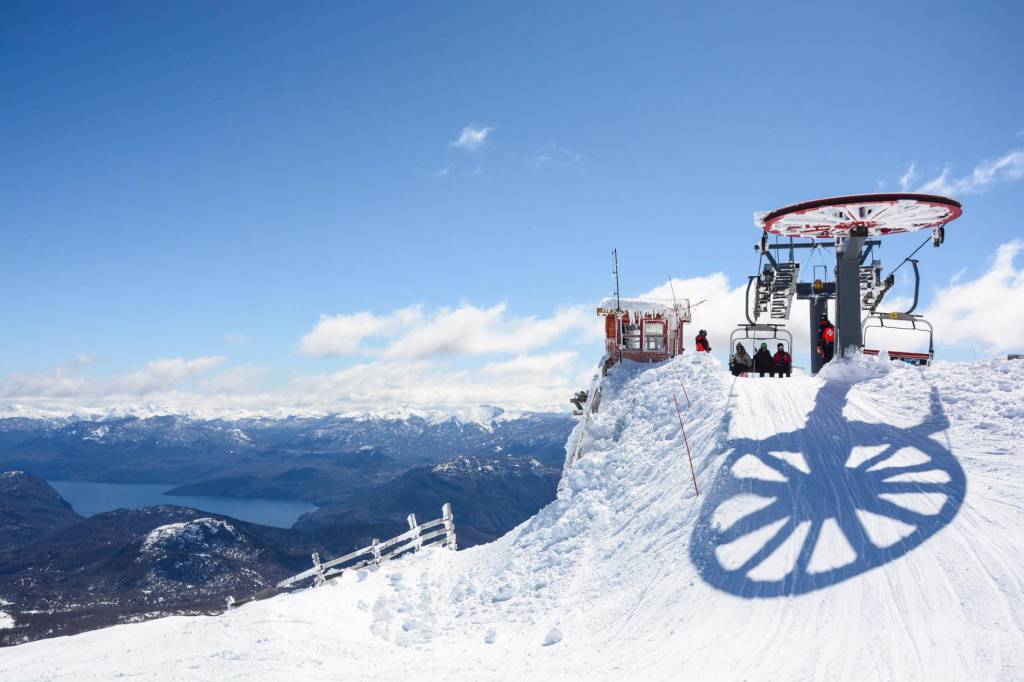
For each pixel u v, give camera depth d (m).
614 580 14.35
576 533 18.09
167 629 15.89
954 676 7.48
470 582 19.09
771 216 21.53
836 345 23.16
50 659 13.52
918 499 12.15
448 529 26.30
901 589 9.73
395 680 11.02
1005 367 16.98
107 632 15.78
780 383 20.94
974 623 8.48
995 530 10.45
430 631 15.96
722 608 10.97
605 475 20.53
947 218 21.50
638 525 16.30
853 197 19.72
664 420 21.56
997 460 12.78
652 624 11.60
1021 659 7.47
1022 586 8.90
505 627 14.77
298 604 18.64
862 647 8.65
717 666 9.22
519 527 23.38
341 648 14.60
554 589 15.65
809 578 10.85
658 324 29.19
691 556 13.07
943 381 17.44
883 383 18.91
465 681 10.59
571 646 12.13
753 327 27.44
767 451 15.78
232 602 21.05
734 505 14.02
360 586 21.17
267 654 13.49
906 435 15.02
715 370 23.06
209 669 12.19
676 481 17.19
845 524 12.06
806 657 8.79
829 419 16.92
